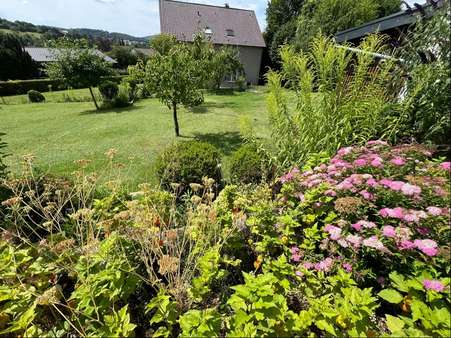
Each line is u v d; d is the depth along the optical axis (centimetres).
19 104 1326
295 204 210
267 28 2141
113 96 1205
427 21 261
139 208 184
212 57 1280
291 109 331
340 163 202
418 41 260
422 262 136
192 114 895
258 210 190
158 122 804
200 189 317
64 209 239
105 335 115
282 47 349
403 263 141
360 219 165
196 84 597
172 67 561
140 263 165
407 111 259
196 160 329
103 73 1091
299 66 308
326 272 153
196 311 123
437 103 240
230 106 1030
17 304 135
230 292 160
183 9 1883
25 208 178
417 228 147
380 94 279
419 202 158
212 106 1032
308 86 299
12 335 130
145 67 594
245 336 107
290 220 174
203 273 142
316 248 180
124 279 143
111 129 745
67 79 1032
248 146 365
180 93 581
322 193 190
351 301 119
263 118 800
